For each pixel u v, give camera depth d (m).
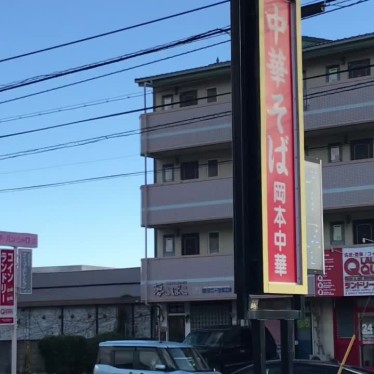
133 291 38.56
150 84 34.00
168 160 33.88
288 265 8.56
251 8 8.69
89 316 37.56
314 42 33.34
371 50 29.16
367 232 28.86
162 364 16.06
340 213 29.39
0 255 22.50
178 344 16.86
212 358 22.19
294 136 8.80
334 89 28.36
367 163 27.72
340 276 27.09
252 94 8.55
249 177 8.48
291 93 8.84
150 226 32.69
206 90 33.09
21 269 23.25
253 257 8.38
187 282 30.73
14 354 22.42
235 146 8.53
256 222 8.38
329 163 28.64
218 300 30.64
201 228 32.81
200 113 31.55
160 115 32.62
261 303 8.53
